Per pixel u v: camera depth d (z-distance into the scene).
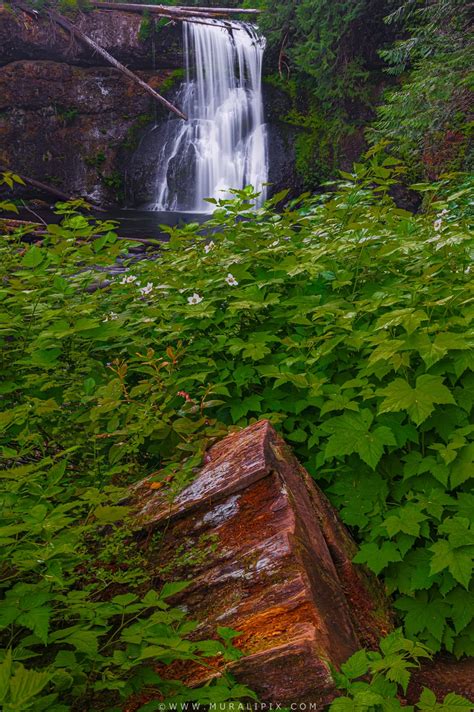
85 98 20.56
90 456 3.17
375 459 2.64
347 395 2.95
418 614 2.53
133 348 3.61
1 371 3.42
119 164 21.12
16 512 2.13
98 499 2.18
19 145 20.27
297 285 3.70
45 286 3.96
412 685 2.31
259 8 22.17
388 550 2.59
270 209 4.50
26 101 20.00
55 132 20.59
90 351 3.76
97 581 2.44
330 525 2.68
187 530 2.54
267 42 20.28
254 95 21.02
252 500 2.52
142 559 2.40
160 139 21.12
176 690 1.93
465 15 11.67
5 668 1.47
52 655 2.07
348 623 2.24
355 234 3.68
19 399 3.39
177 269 3.93
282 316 3.45
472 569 2.53
